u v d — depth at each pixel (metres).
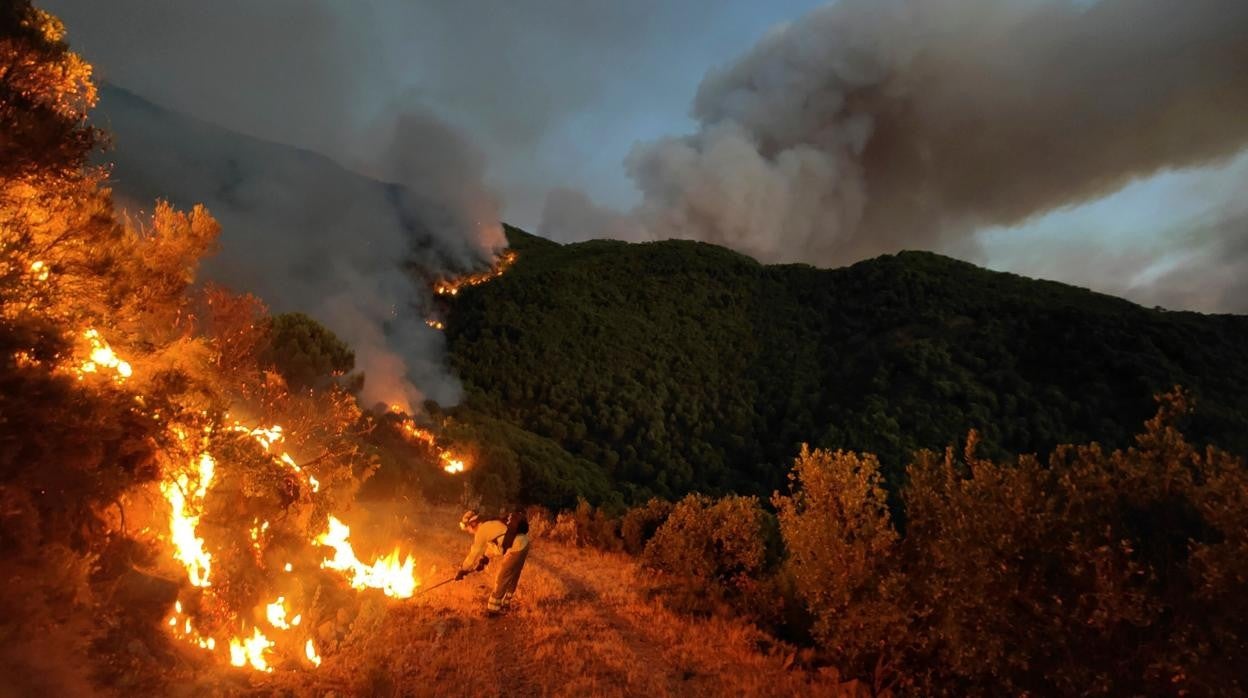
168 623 4.86
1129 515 4.41
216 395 6.03
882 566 6.02
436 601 7.59
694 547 10.34
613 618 8.30
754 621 8.81
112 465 4.65
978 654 4.56
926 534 5.80
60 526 4.40
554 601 8.59
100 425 4.31
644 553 11.09
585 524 15.70
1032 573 4.44
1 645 3.69
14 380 3.83
